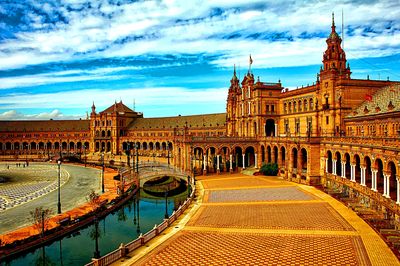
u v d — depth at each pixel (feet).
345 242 126.21
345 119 255.29
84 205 220.43
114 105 622.95
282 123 344.28
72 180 332.80
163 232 145.89
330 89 265.34
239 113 391.65
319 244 125.08
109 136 598.34
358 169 232.32
